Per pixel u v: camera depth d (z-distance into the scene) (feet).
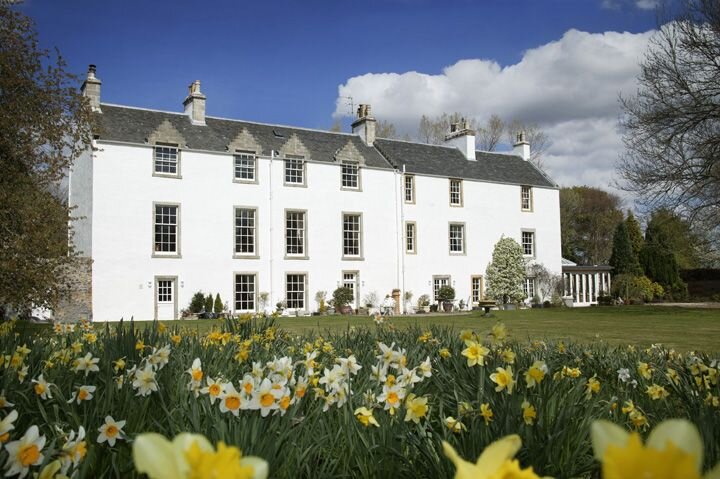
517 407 10.67
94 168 85.71
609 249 202.49
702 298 146.30
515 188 127.85
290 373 12.19
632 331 53.42
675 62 81.30
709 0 79.41
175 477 2.87
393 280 110.22
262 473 2.94
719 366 17.06
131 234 87.56
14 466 7.11
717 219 82.89
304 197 102.53
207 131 97.91
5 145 44.27
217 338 19.08
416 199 114.93
